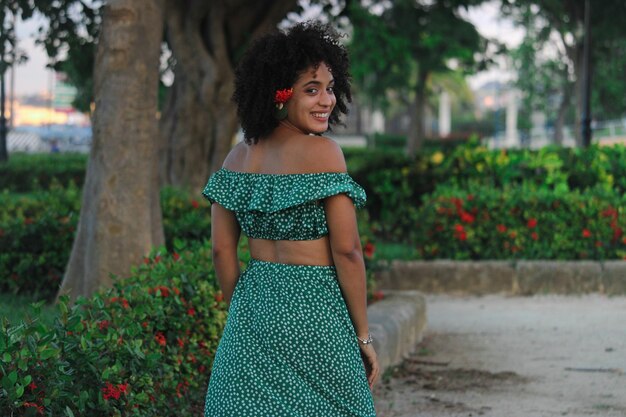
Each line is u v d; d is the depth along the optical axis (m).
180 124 14.14
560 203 11.62
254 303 3.38
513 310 10.15
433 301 10.88
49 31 11.69
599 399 6.41
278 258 3.41
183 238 9.28
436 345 8.38
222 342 3.45
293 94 3.43
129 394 4.37
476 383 6.96
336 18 15.77
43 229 8.66
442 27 25.53
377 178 14.94
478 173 14.59
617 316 9.63
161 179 14.32
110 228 7.34
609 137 42.41
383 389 6.80
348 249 3.33
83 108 15.62
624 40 32.28
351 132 71.62
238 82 3.51
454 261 11.51
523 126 66.12
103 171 7.41
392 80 35.81
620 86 41.03
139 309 4.80
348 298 3.39
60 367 3.91
